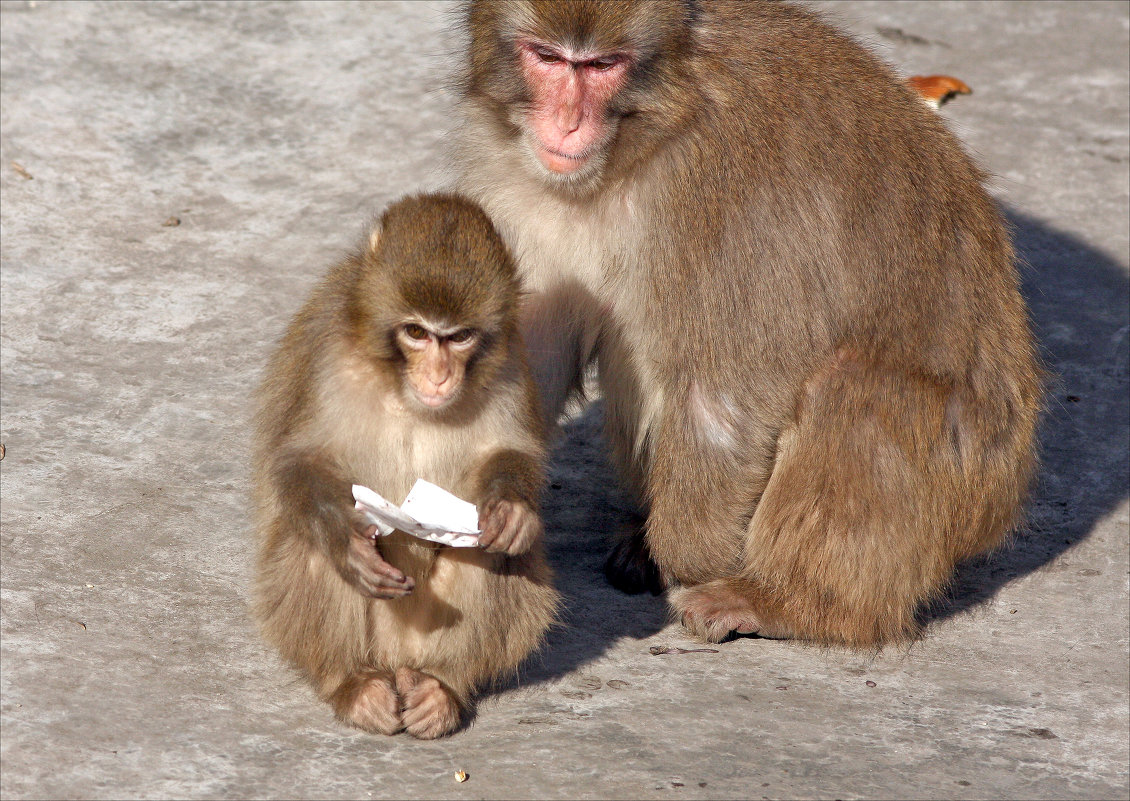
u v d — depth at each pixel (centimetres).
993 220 1132
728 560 1066
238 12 2077
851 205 1038
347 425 877
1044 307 1547
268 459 905
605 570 1113
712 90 1017
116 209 1611
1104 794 861
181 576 1022
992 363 1091
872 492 1030
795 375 1034
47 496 1105
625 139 998
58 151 1697
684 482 1039
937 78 2009
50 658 905
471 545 822
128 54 1922
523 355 915
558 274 1062
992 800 844
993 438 1083
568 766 847
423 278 832
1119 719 953
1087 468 1289
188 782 798
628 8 959
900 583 1040
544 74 989
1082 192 1788
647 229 1015
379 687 866
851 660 1025
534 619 903
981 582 1134
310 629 875
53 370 1303
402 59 2003
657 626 1052
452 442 900
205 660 928
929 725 932
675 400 1030
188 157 1731
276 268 1528
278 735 859
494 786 820
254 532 1009
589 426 1340
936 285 1067
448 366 847
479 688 938
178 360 1345
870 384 1034
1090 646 1048
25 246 1518
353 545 814
